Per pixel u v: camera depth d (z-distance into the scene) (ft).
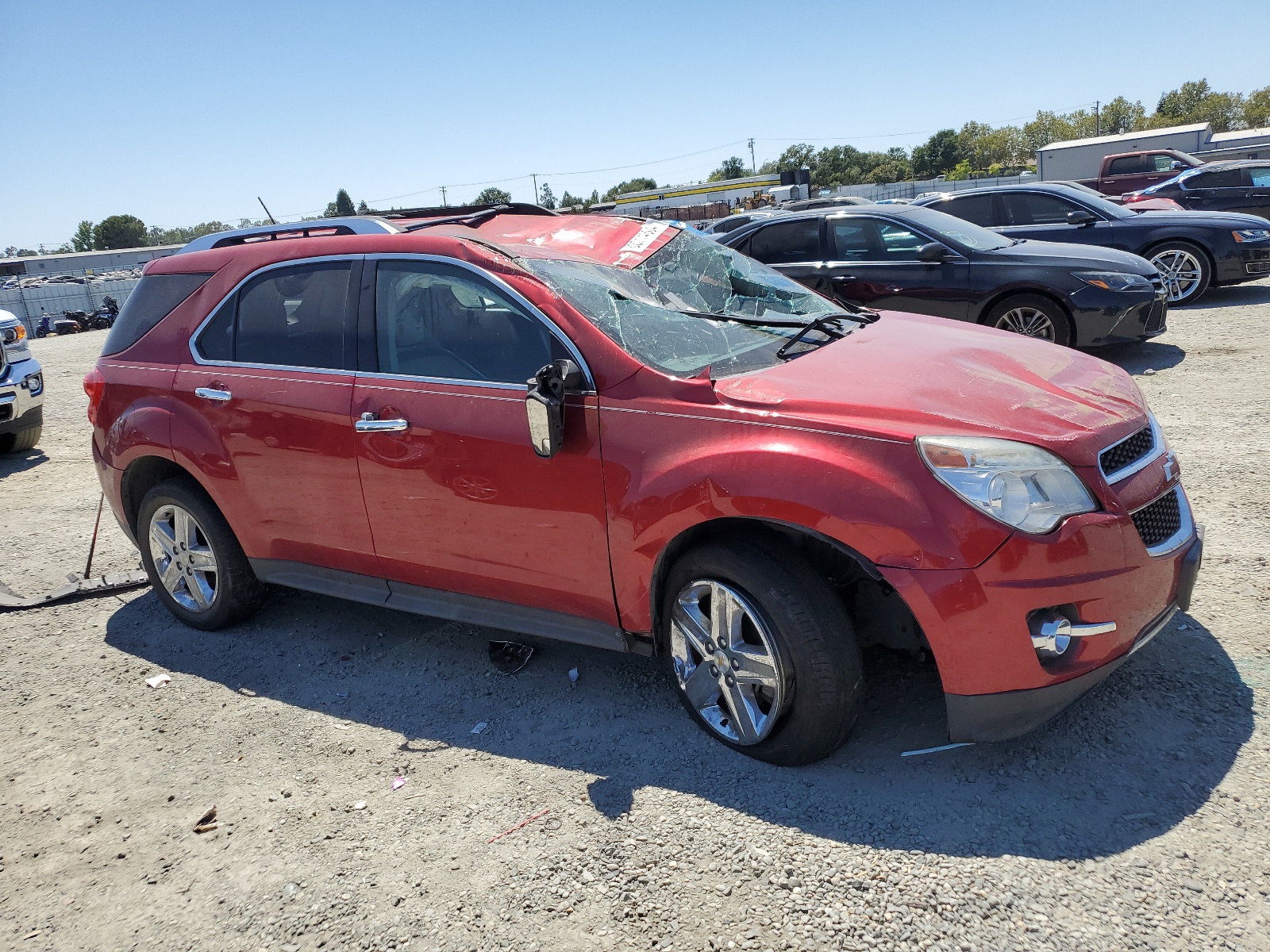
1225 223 35.40
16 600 16.16
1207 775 8.91
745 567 9.22
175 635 14.65
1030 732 9.80
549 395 9.70
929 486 8.49
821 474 8.75
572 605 10.89
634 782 9.75
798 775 9.59
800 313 12.79
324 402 12.05
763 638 9.25
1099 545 8.59
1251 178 54.95
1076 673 8.71
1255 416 20.24
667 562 10.21
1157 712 9.98
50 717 12.34
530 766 10.27
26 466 26.99
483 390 10.87
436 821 9.45
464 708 11.67
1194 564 9.58
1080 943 7.16
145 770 10.91
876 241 28.58
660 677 11.96
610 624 10.73
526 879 8.46
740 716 9.74
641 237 13.55
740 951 7.42
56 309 133.90
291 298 12.75
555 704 11.53
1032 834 8.39
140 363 14.23
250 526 13.34
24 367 27.61
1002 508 8.39
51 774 11.00
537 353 10.66
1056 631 8.50
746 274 13.70
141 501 14.75
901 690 10.97
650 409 9.83
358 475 11.90
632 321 10.90
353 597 12.77
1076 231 35.86
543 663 12.66
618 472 9.92
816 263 29.43
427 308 11.51
